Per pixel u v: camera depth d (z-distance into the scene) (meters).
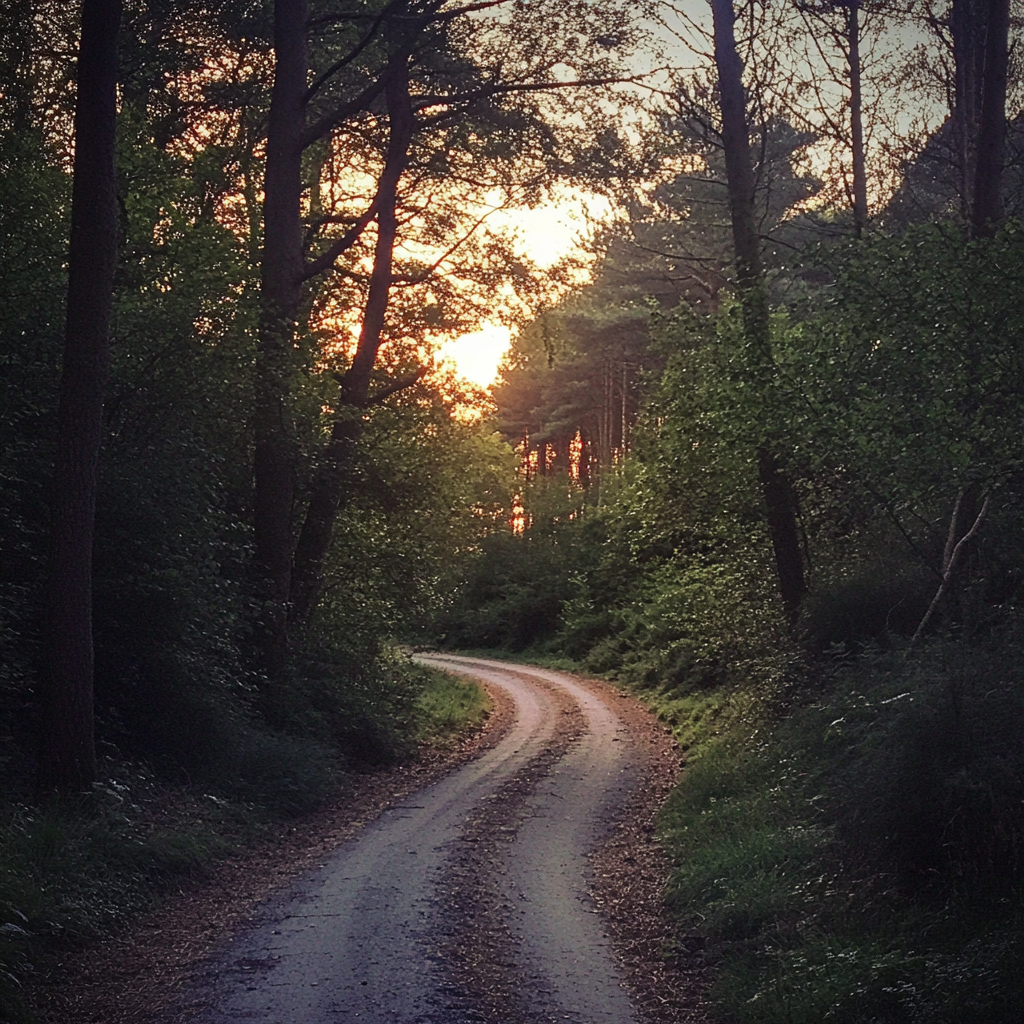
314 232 20.02
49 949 7.69
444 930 8.26
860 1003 6.17
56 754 10.33
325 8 18.75
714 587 21.38
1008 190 21.12
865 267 13.17
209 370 14.78
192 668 13.59
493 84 17.56
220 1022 6.43
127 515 12.94
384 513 22.05
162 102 17.70
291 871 10.52
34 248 13.38
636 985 7.26
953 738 8.08
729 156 17.72
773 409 14.39
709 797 12.80
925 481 11.94
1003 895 7.20
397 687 21.56
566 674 36.72
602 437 57.19
